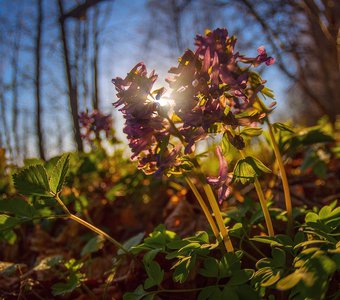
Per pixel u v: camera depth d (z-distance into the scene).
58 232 0.32
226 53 0.12
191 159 0.13
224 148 0.14
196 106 0.12
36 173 0.14
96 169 0.33
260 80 0.14
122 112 0.12
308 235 0.14
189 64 0.12
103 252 0.25
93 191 0.37
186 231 0.24
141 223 0.32
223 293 0.12
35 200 0.16
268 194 0.22
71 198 0.20
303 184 0.33
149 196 0.34
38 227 0.31
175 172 0.13
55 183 0.14
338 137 0.36
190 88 0.12
